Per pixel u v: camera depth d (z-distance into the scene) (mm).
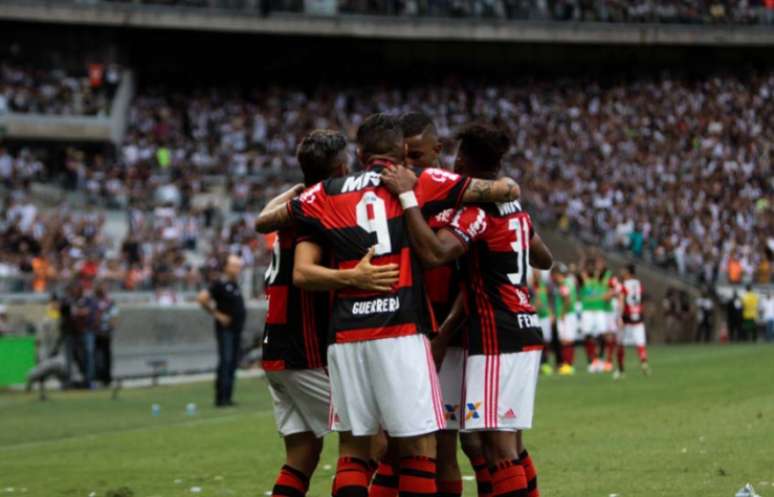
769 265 149750
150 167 152375
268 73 187125
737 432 42406
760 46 198125
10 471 39750
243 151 163875
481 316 25047
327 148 25375
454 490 26250
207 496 33000
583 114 183875
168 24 170250
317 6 181375
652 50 198875
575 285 84750
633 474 33844
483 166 25703
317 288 23250
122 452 44688
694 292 141375
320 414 25516
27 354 84562
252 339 101125
